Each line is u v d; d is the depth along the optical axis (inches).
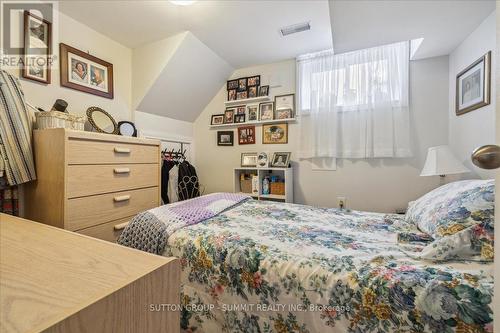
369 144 93.7
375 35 74.7
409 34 73.3
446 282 27.2
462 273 28.9
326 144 100.8
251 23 82.1
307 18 79.3
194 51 96.3
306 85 105.4
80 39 81.3
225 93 123.0
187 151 125.3
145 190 75.4
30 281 15.9
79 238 24.2
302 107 106.0
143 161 74.7
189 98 114.9
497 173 19.1
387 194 94.0
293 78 109.1
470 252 32.4
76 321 12.2
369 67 93.4
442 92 86.4
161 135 110.0
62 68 75.4
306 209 67.2
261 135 115.5
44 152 57.4
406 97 88.9
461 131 76.6
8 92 55.5
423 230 45.1
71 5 72.1
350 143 97.2
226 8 74.2
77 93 80.4
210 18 79.4
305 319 32.1
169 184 107.3
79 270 17.2
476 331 24.2
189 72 103.3
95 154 60.9
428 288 27.1
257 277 35.7
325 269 32.9
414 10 61.2
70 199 55.4
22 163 56.0
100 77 86.9
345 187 100.3
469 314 24.8
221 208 63.4
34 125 61.1
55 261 18.9
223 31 87.0
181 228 47.7
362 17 64.6
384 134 91.6
